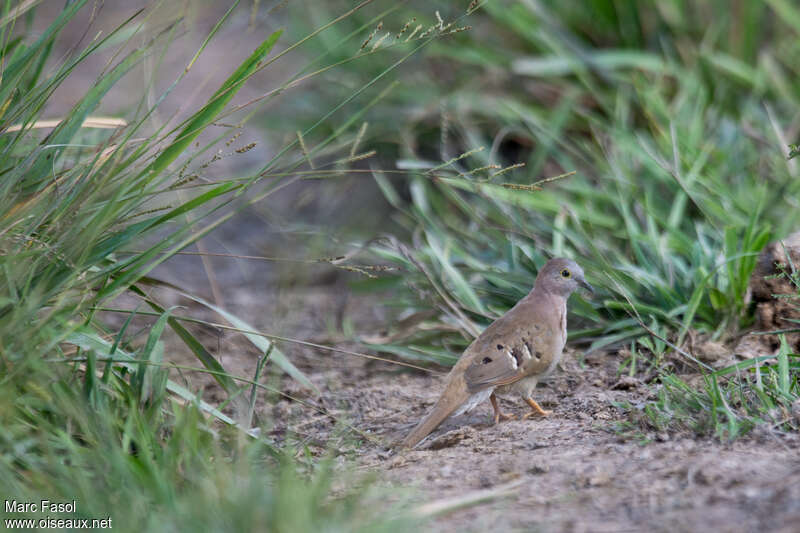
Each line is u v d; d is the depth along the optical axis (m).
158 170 8.34
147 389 8.19
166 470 6.89
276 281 14.08
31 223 7.99
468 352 9.08
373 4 16.62
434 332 11.51
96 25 20.92
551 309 9.37
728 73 14.76
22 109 8.30
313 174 8.77
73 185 8.21
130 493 6.38
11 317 7.61
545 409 9.40
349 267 8.98
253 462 7.74
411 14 16.25
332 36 16.77
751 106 14.28
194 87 19.28
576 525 6.15
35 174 8.48
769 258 10.25
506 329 9.13
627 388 9.63
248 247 16.28
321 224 15.30
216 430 8.50
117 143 8.84
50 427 7.38
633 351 10.17
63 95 19.31
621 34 15.83
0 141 8.46
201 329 11.73
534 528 6.14
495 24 16.52
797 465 6.83
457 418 9.49
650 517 6.17
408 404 10.00
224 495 6.30
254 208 15.25
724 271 10.80
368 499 6.75
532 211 12.90
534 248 11.76
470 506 6.63
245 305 13.70
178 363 11.23
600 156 14.19
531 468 7.35
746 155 13.54
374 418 9.65
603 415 8.74
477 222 12.52
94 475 6.80
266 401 9.67
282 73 17.42
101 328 8.75
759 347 10.06
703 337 10.39
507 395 9.99
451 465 7.68
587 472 7.11
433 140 15.84
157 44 10.08
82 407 7.39
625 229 12.33
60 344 8.34
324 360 11.54
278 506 6.04
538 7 15.52
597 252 10.98
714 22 15.63
